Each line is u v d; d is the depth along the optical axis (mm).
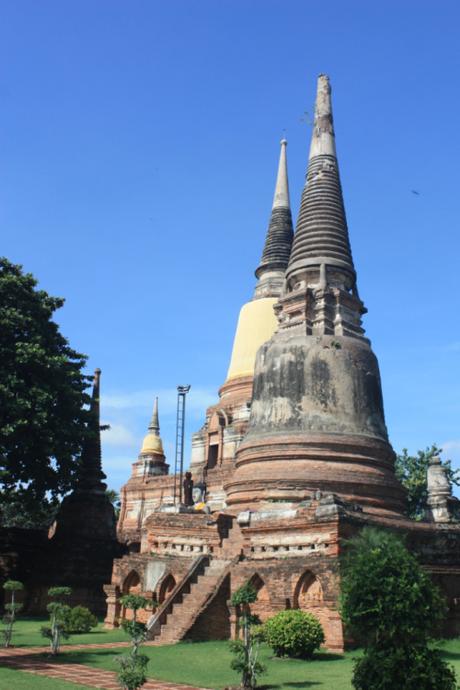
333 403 32719
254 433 33688
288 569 25203
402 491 32875
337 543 24531
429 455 55812
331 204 39062
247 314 53531
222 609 26406
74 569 38844
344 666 20203
